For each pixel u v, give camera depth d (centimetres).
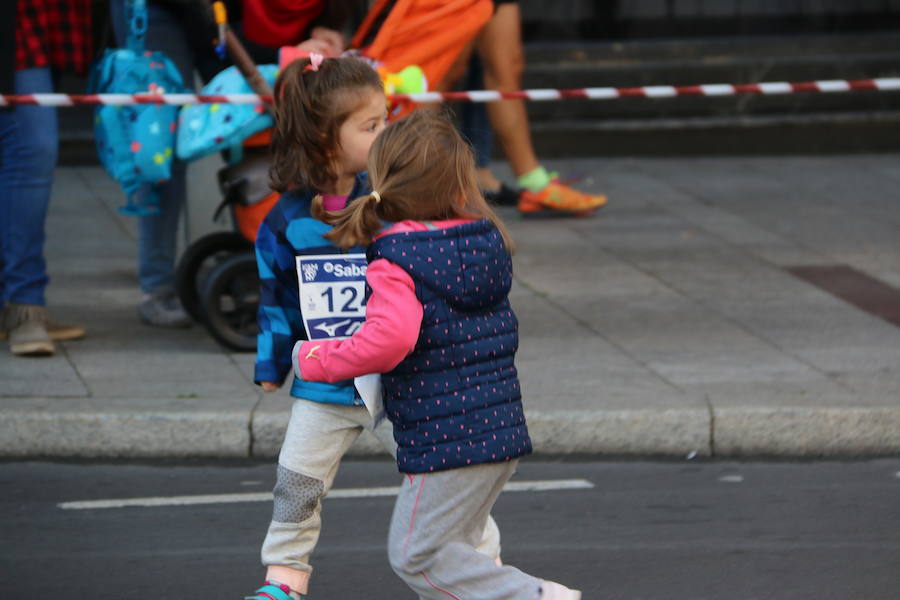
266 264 1364
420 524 1209
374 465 2058
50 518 1812
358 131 1319
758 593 1548
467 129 3788
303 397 1350
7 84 2353
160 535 1748
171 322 2631
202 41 2481
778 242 3344
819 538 1731
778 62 4609
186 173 2744
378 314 1170
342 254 1347
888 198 3853
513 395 1229
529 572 1616
